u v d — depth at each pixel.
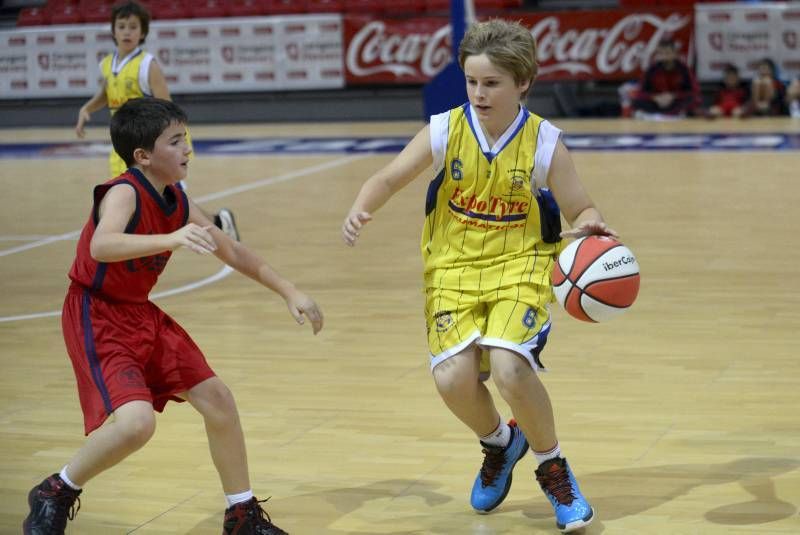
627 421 7.46
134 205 5.28
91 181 21.84
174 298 11.94
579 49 29.80
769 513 5.84
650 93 28.94
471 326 5.59
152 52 32.59
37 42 33.06
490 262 5.67
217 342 10.02
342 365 9.16
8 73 33.44
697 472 6.48
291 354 9.55
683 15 29.20
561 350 9.36
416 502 6.21
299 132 29.73
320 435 7.41
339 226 16.17
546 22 29.83
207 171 22.92
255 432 7.50
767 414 7.52
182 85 32.62
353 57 31.44
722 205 16.69
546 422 5.60
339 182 20.77
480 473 6.02
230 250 5.54
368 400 8.17
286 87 32.03
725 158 21.91
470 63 5.45
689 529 5.66
